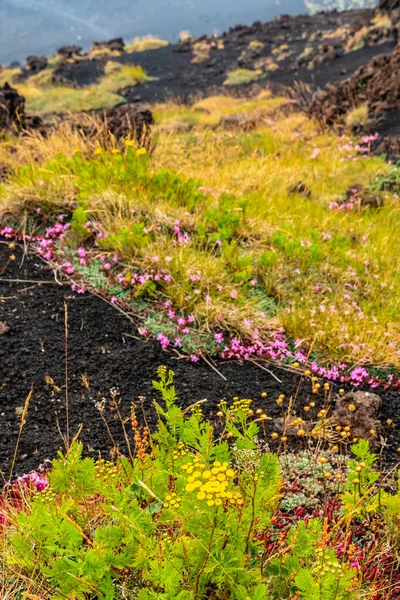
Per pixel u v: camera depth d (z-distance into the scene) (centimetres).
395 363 472
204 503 214
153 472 258
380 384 460
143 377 438
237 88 2400
